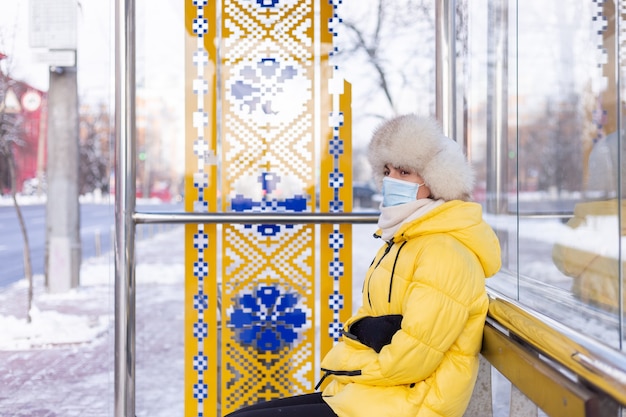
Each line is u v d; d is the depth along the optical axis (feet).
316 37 9.25
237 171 9.27
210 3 9.16
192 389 9.36
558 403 4.29
